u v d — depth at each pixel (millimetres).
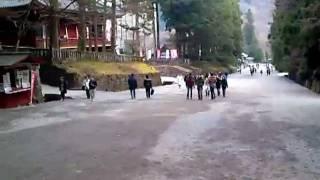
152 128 20266
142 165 13070
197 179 11484
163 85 61000
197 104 31797
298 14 48906
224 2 103938
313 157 13891
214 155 14352
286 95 41938
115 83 49781
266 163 13156
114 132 19297
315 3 43219
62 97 35562
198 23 96875
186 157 14094
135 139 17469
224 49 112062
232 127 20375
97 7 62094
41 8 46156
